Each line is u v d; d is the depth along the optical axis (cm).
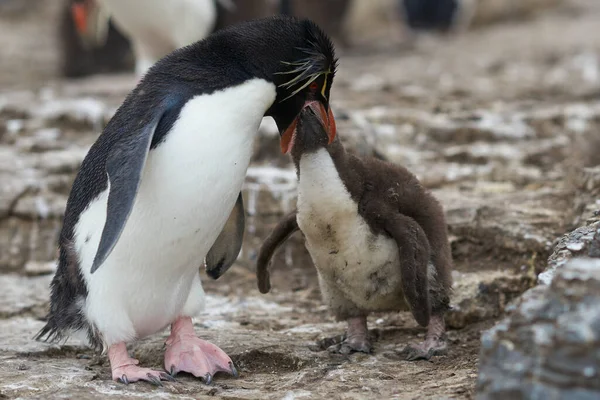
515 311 710
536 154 1700
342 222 967
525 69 2870
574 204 1309
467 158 1706
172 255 916
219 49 912
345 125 1570
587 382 632
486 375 695
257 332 1121
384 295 1009
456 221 1300
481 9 4397
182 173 880
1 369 975
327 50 948
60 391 880
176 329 993
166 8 2069
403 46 3881
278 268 1412
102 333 922
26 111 1939
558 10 4491
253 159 1603
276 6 3606
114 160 853
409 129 1856
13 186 1512
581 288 678
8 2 4906
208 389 918
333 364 989
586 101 2250
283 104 944
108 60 3130
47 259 1473
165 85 901
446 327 1155
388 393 868
